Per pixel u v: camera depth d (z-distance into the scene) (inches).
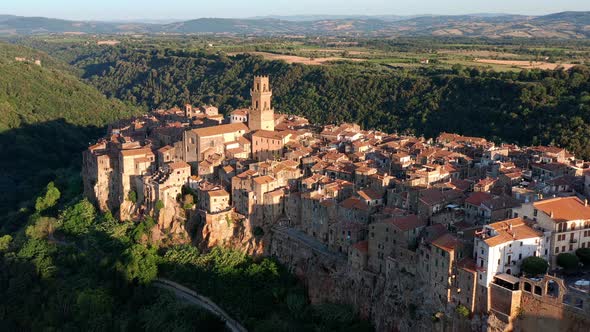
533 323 6008.9
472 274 6299.2
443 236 6776.6
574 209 6855.3
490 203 7652.6
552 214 6692.9
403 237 7224.4
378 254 7598.4
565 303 5797.2
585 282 5974.4
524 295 6067.9
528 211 6948.8
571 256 6550.2
